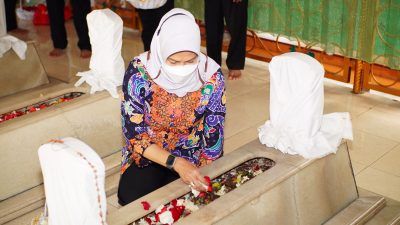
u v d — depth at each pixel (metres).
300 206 1.84
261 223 1.72
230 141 3.10
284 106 1.93
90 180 1.33
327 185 1.96
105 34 2.75
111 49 2.77
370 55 3.47
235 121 3.35
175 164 1.82
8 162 2.40
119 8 5.47
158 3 3.96
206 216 1.59
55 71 4.32
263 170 1.92
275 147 1.97
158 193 1.79
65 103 2.65
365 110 3.45
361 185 2.60
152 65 1.86
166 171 2.09
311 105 1.89
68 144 1.38
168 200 1.76
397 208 2.05
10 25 5.49
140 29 5.32
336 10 3.58
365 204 2.03
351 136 1.98
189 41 1.74
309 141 1.91
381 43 3.41
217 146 2.01
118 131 2.79
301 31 3.86
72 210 1.38
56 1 4.56
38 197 2.40
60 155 1.34
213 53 4.05
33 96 3.05
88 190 1.33
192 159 2.07
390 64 3.42
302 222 1.84
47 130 2.52
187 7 4.62
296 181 1.84
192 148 2.07
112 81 2.80
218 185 1.85
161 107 1.92
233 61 4.00
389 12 3.30
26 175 2.46
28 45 3.83
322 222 1.92
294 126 1.92
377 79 3.72
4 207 2.33
